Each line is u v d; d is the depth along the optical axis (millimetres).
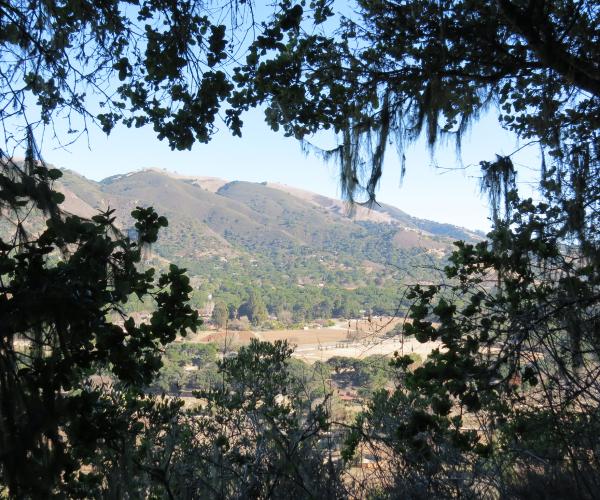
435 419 3354
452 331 3627
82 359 2363
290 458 2641
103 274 2369
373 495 2734
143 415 3510
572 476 2715
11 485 1979
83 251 2311
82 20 3930
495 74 4754
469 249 4078
